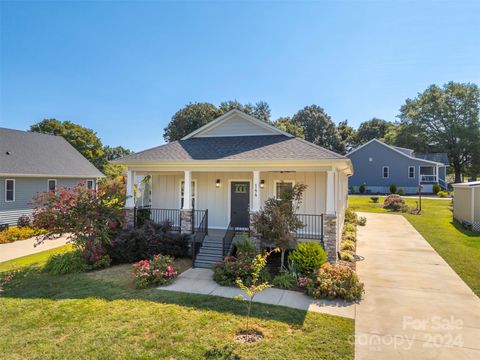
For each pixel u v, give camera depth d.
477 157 44.53
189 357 4.93
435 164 37.50
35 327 6.11
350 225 16.83
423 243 13.59
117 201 11.84
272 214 9.52
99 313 6.68
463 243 13.26
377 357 4.92
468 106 44.97
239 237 11.76
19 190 19.03
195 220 14.09
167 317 6.41
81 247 11.19
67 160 23.88
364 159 40.38
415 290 8.05
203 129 15.10
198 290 8.15
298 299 7.46
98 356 5.01
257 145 12.80
